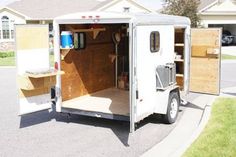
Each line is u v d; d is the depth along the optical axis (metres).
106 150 7.17
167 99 8.71
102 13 8.16
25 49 8.31
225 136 7.62
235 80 16.25
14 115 10.10
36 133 8.36
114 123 9.18
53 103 9.30
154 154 6.88
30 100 8.55
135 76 7.55
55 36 9.00
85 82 10.34
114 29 11.34
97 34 10.49
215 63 10.38
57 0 37.12
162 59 8.99
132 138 7.91
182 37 10.70
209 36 10.31
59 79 9.08
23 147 7.41
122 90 11.19
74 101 9.66
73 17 8.62
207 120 8.88
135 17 7.68
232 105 10.50
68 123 9.21
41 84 8.52
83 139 7.90
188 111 10.21
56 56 9.07
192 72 10.80
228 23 38.47
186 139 7.74
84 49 10.16
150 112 8.53
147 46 8.16
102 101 9.68
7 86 15.24
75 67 9.87
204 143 7.22
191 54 10.70
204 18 37.94
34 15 34.09
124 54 11.52
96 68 10.76
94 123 9.19
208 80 10.59
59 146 7.45
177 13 26.08
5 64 24.00
